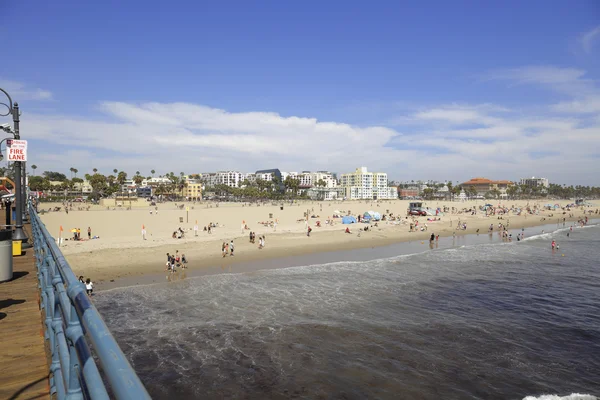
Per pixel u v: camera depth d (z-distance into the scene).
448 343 18.69
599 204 185.62
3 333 5.20
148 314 21.75
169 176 165.88
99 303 23.66
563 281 31.34
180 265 34.66
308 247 47.88
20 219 12.84
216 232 57.00
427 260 40.00
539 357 17.50
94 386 1.38
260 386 14.59
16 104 12.36
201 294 25.73
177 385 14.54
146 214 65.06
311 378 15.23
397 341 18.73
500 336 19.69
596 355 17.81
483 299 26.08
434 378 15.48
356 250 47.22
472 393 14.52
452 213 116.69
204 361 16.36
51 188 145.00
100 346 1.30
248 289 27.14
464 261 39.69
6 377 4.05
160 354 16.91
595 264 38.75
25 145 12.54
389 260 39.78
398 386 14.84
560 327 21.17
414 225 69.81
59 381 2.84
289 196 175.62
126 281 29.14
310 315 21.91
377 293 26.70
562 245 53.22
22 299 6.78
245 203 120.12
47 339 4.38
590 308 24.56
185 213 70.00
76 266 33.31
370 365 16.34
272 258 40.16
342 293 26.48
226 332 19.31
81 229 52.78
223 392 14.17
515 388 14.91
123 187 171.88
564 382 15.41
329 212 98.31
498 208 128.62
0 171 44.12
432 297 26.22
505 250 48.16
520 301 25.78
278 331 19.55
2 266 7.87
